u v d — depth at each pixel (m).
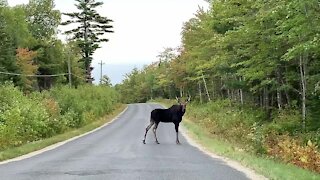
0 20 74.62
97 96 55.62
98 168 12.62
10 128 21.36
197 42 40.38
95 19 72.62
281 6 17.48
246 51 24.08
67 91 40.19
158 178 10.73
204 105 48.72
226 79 34.69
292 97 30.72
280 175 10.84
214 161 14.35
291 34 17.42
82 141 24.28
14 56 62.62
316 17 16.39
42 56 81.31
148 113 57.84
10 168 13.35
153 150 18.50
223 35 27.81
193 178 10.73
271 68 24.02
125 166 13.02
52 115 30.45
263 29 22.19
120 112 61.97
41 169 12.68
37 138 25.88
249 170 12.13
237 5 23.95
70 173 11.70
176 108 22.03
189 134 27.75
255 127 21.28
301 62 23.03
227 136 25.12
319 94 24.14
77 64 87.88
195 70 45.22
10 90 28.52
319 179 10.54
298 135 21.78
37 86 75.12
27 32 80.75
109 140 24.27
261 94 34.00
